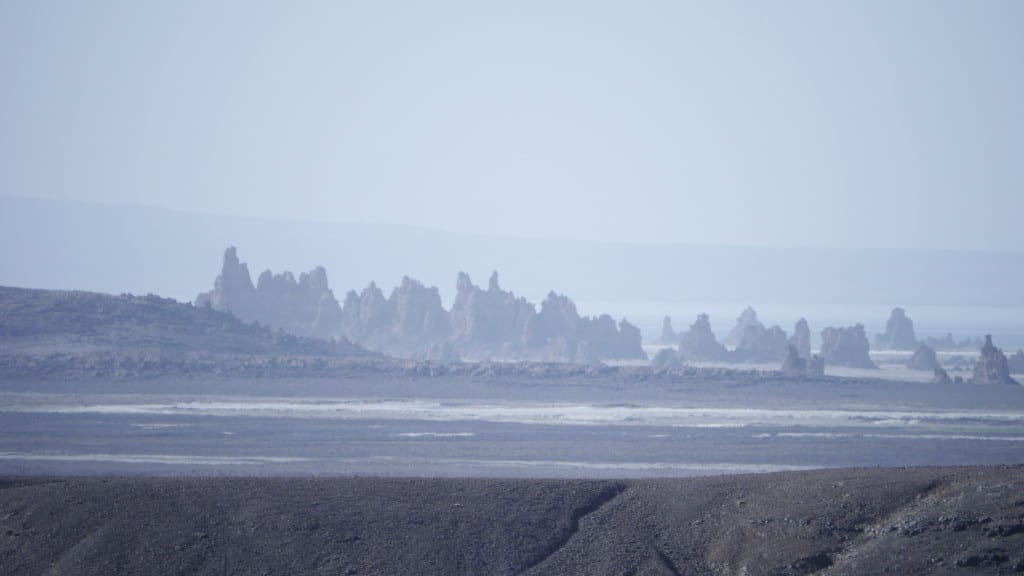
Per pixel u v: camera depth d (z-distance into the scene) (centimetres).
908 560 11800
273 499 13788
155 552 12581
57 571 12306
